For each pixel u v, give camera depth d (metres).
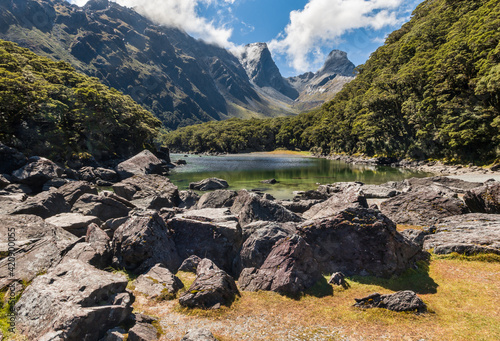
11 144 47.38
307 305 10.16
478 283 10.89
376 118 94.62
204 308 10.01
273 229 14.81
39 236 13.87
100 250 13.30
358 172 66.62
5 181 31.06
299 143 183.38
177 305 10.24
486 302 9.51
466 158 58.16
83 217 18.03
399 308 9.30
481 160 54.53
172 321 9.27
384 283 11.62
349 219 13.60
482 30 57.47
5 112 48.53
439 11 112.31
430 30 96.19
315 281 11.77
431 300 10.00
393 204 23.38
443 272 12.17
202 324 9.12
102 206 22.98
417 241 16.09
